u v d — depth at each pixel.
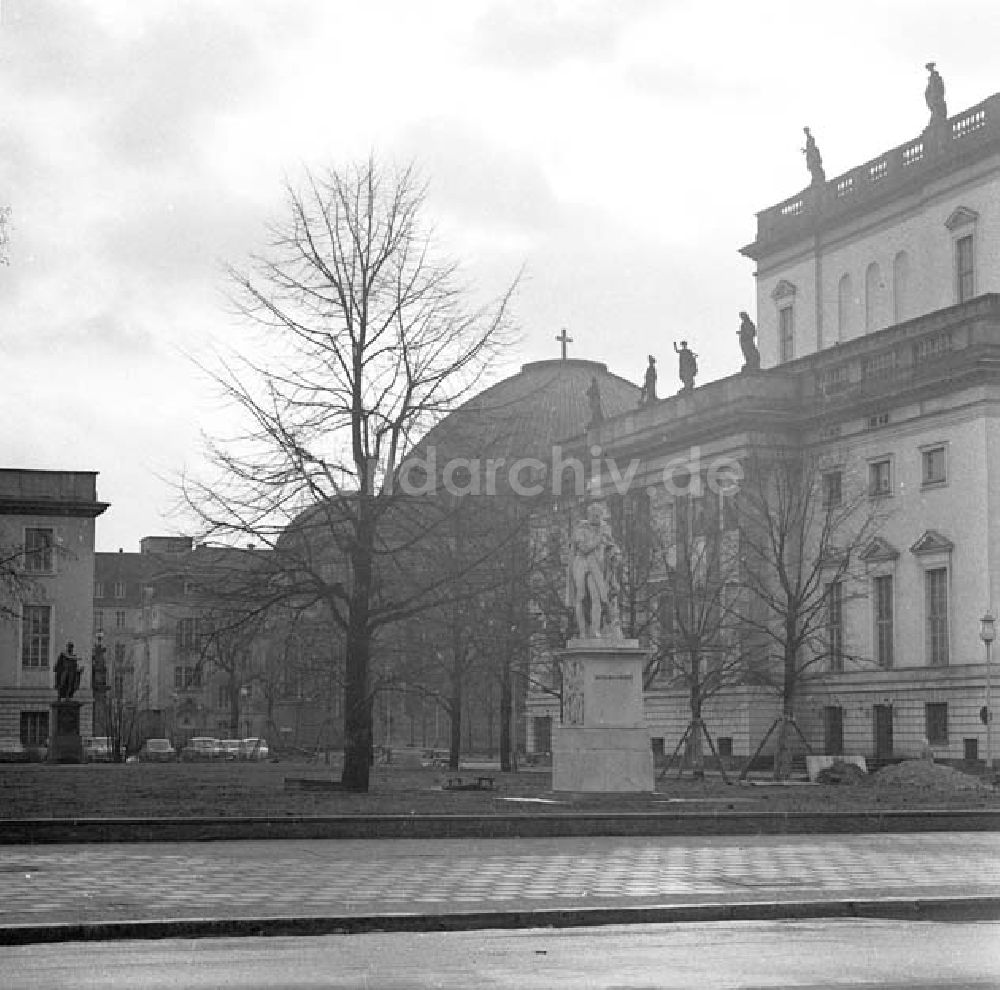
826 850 26.44
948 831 31.86
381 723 127.69
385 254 43.34
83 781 53.28
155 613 152.75
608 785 36.34
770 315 94.44
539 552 63.53
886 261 84.69
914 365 74.81
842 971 14.09
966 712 71.44
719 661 72.94
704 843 28.02
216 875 21.92
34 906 18.33
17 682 104.19
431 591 49.16
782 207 93.75
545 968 14.38
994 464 71.12
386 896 19.34
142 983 13.52
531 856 25.03
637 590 69.19
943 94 80.56
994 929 17.23
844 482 79.56
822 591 79.50
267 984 13.45
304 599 47.19
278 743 113.38
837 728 80.12
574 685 37.09
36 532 106.00
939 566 73.38
